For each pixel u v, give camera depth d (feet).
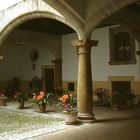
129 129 22.76
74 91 48.91
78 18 24.88
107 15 23.99
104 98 39.11
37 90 52.75
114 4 22.88
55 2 22.47
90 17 24.85
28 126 24.35
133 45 40.09
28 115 30.60
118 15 31.17
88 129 22.94
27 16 31.27
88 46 25.77
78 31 25.88
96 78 45.47
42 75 56.18
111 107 35.32
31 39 47.47
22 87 60.80
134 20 34.14
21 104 36.60
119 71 42.09
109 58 43.32
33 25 44.60
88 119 25.49
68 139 19.72
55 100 45.42
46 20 41.27
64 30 48.29
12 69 61.00
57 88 47.85
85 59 25.85
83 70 25.85
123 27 37.58
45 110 32.91
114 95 35.58
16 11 32.53
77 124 25.00
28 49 59.57
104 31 44.01
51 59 53.98
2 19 35.27
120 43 42.42
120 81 41.98
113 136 20.36
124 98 36.76
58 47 51.21
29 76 59.41
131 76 40.50
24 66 60.64
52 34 50.34
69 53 50.06
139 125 24.45
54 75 52.08
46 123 25.64
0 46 36.63
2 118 28.68
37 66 57.47
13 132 21.99
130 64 40.70
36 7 29.01
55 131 22.35
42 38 48.96
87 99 25.76
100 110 33.81
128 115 29.86
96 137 20.16
